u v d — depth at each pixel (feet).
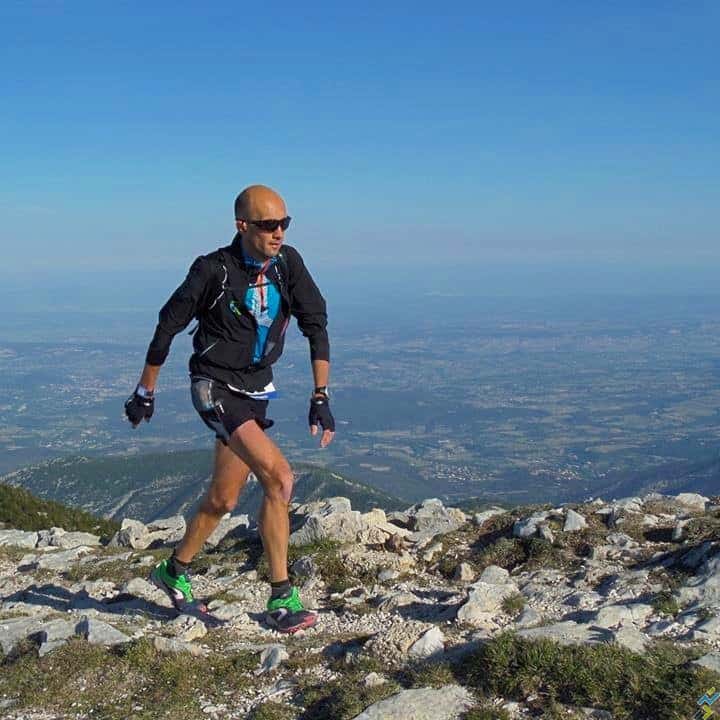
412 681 17.19
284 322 19.58
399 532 30.81
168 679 18.34
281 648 19.39
